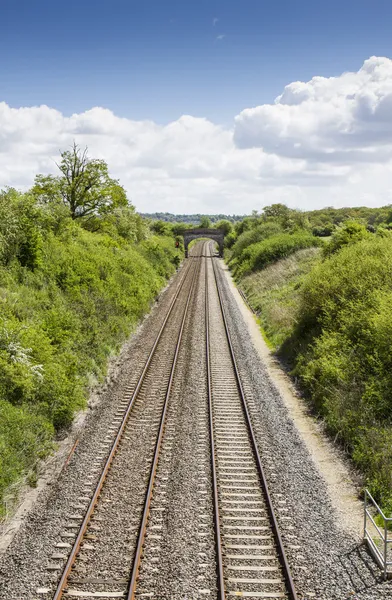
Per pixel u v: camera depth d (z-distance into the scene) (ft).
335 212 406.00
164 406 60.13
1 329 56.59
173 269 220.23
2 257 77.61
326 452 51.26
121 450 49.37
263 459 48.47
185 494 41.45
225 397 65.67
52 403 54.39
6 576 31.68
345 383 59.31
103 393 65.77
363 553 35.19
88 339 76.69
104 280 106.63
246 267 196.13
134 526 36.83
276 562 33.47
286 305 110.93
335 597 30.81
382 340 57.72
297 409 63.57
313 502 41.34
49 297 79.71
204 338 97.71
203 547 34.65
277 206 322.55
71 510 38.83
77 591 30.25
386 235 101.04
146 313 119.75
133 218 206.90
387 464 44.24
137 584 30.94
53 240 101.14
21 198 90.02
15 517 38.40
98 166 149.38
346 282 82.23
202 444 51.34
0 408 48.08
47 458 47.88
